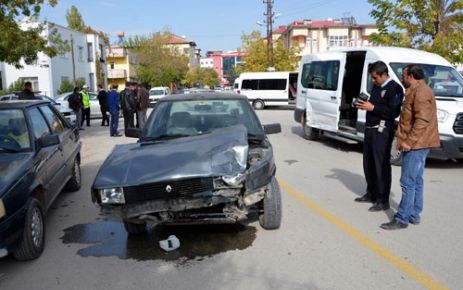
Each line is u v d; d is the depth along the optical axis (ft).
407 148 15.90
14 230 13.12
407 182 16.12
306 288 11.93
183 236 16.06
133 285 12.46
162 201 13.53
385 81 17.92
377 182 18.45
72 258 14.52
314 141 41.37
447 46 45.75
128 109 44.93
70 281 12.87
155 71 195.62
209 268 13.38
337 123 35.63
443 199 20.47
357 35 195.21
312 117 40.32
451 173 26.23
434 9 46.16
